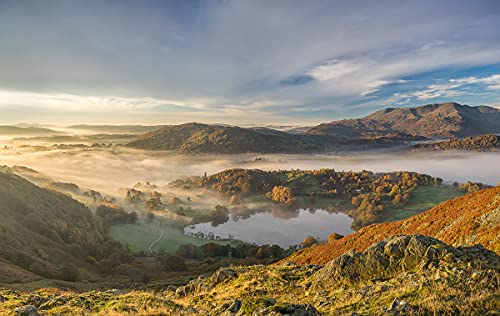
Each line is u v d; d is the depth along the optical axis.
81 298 17.55
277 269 24.19
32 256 82.56
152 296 17.75
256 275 22.89
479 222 29.55
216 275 24.12
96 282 80.94
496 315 8.36
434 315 9.13
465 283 10.84
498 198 32.28
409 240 16.33
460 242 29.02
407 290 11.55
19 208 127.12
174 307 16.05
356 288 14.69
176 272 107.31
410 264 15.18
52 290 34.12
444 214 42.69
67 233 125.19
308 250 65.06
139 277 96.00
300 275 21.67
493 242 23.12
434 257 14.34
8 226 101.12
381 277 15.27
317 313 10.64
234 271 24.72
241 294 18.95
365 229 55.56
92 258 109.31
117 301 16.61
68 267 80.31
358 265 16.94
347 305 12.27
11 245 87.38
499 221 26.22
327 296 15.02
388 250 16.58
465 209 38.97
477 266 12.09
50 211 139.25
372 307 11.24
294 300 16.25
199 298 20.09
